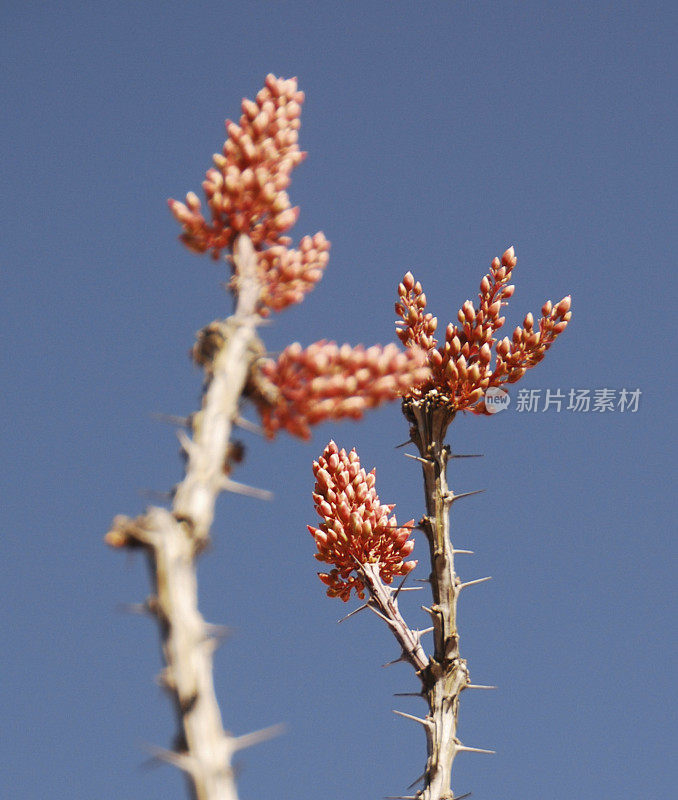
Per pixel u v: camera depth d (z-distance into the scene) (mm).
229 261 4562
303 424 4055
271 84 4922
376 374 4102
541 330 6922
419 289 7238
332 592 7508
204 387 4012
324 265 4547
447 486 7047
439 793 6305
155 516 3471
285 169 4715
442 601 6820
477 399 6969
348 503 7461
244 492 3727
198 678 3312
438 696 6586
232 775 3264
